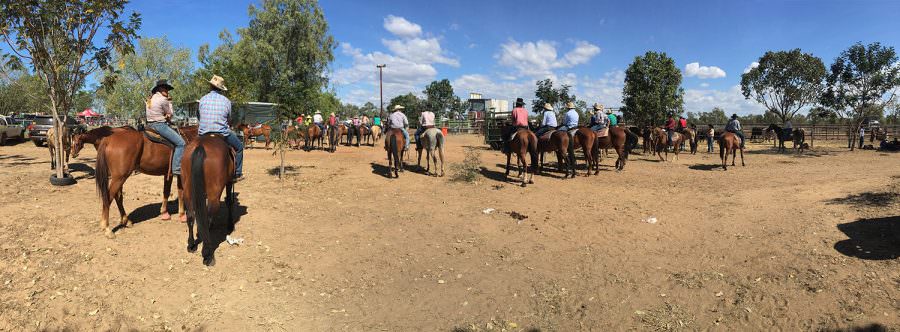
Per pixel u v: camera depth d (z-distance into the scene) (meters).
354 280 5.42
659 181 12.39
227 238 6.39
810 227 6.90
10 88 41.03
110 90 10.30
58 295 4.61
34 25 9.00
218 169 5.47
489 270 5.78
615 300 4.92
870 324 4.08
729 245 6.47
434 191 10.70
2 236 5.95
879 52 19.77
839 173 13.14
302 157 18.02
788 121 21.91
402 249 6.49
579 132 13.10
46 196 8.33
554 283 5.39
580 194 10.50
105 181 6.25
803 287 4.88
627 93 24.22
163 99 6.77
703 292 5.01
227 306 4.68
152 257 5.64
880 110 23.27
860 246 5.86
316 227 7.39
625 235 7.20
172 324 4.34
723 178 12.81
